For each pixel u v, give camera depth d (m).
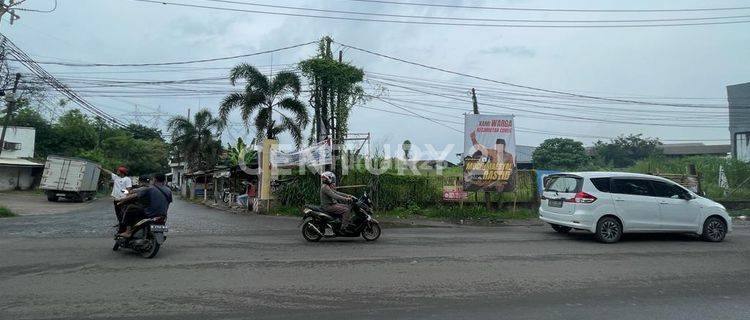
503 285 7.13
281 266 8.26
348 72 22.31
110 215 18.69
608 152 55.59
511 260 9.06
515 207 19.53
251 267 8.15
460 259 9.09
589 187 11.73
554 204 12.54
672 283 7.40
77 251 9.40
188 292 6.48
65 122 47.00
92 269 7.80
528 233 13.47
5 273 7.45
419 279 7.43
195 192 46.62
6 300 6.00
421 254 9.60
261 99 24.25
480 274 7.84
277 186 20.28
